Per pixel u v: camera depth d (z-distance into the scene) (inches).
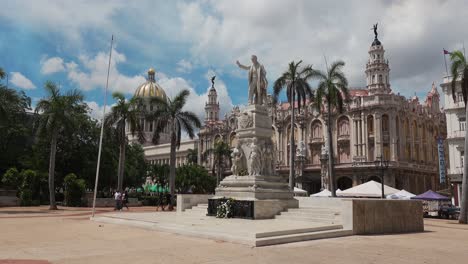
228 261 379.2
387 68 3122.5
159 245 476.1
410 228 748.0
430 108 3336.6
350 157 2874.0
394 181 2669.8
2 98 1491.1
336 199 890.1
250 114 949.2
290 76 1700.3
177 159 4938.5
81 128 2186.3
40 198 1950.1
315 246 488.1
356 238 588.7
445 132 3447.3
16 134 2082.9
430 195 1478.8
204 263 368.8
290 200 852.0
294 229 556.4
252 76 989.8
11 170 1825.8
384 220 694.5
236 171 936.3
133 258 391.2
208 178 3189.0
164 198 1765.5
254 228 573.6
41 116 1569.9
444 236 665.0
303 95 1705.2
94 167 2229.3
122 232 621.9
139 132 1814.7
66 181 1835.6
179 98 1721.2
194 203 986.1
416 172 2893.7
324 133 3034.0
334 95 1593.3
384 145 2751.0
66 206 1806.1
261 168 921.5
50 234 600.4
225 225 626.8
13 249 448.5
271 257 403.2
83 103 2226.9
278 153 3275.1
